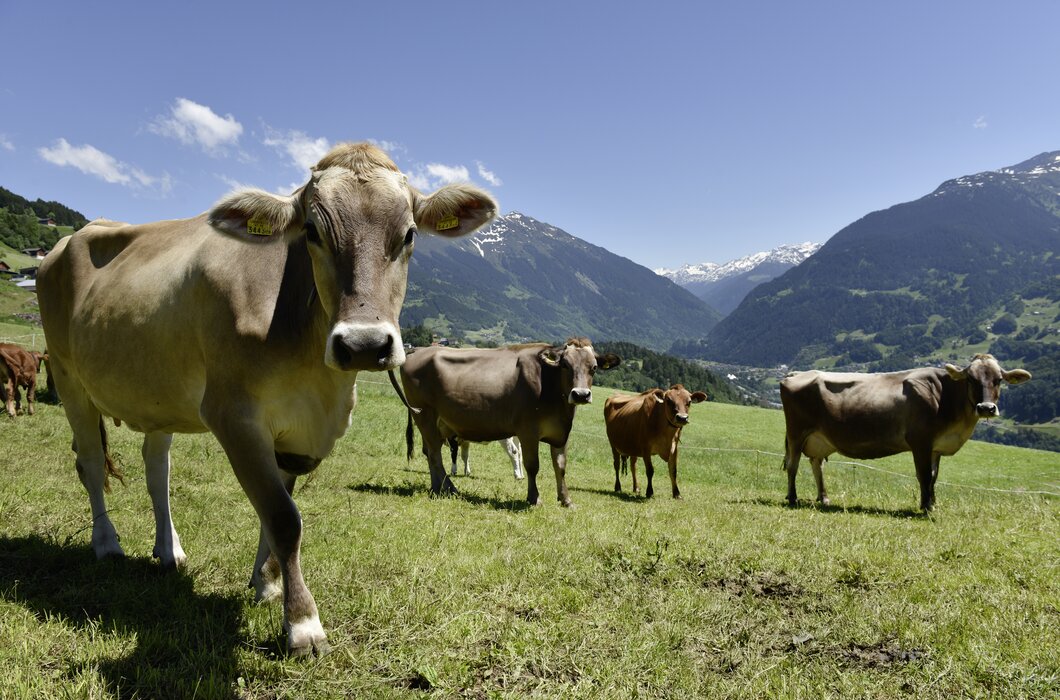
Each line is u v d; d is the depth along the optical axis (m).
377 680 3.62
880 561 6.74
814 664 4.18
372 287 3.34
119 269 5.14
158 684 3.40
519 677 3.86
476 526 8.09
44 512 6.44
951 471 31.52
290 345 3.97
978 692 3.80
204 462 10.77
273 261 4.13
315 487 10.03
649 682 3.85
